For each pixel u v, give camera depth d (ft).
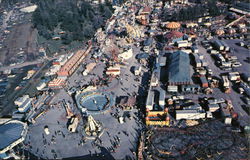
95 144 419.74
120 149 404.16
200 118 454.81
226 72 587.68
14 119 503.20
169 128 439.63
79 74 651.66
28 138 451.12
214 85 540.93
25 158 406.41
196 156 380.58
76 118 474.49
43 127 474.90
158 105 488.44
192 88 529.04
